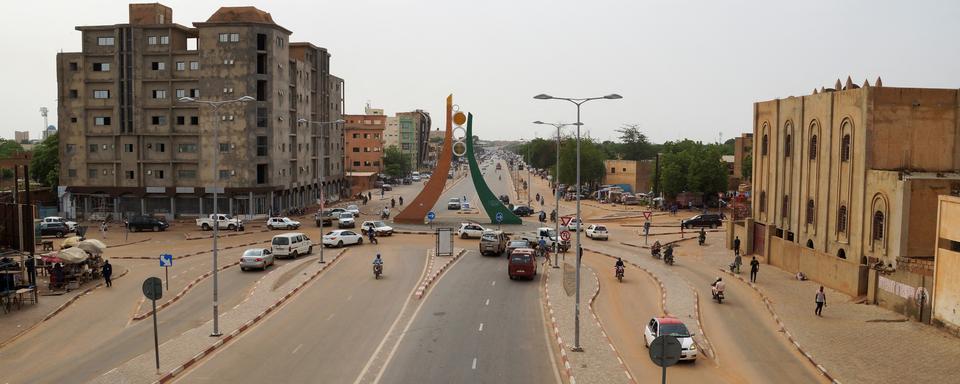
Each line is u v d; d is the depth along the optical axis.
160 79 79.88
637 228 77.06
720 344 30.16
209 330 30.30
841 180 42.00
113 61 81.00
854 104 40.44
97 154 81.69
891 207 36.88
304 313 34.66
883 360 27.20
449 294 39.78
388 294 39.47
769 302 37.81
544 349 28.34
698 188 96.44
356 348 28.19
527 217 89.75
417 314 34.56
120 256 53.84
